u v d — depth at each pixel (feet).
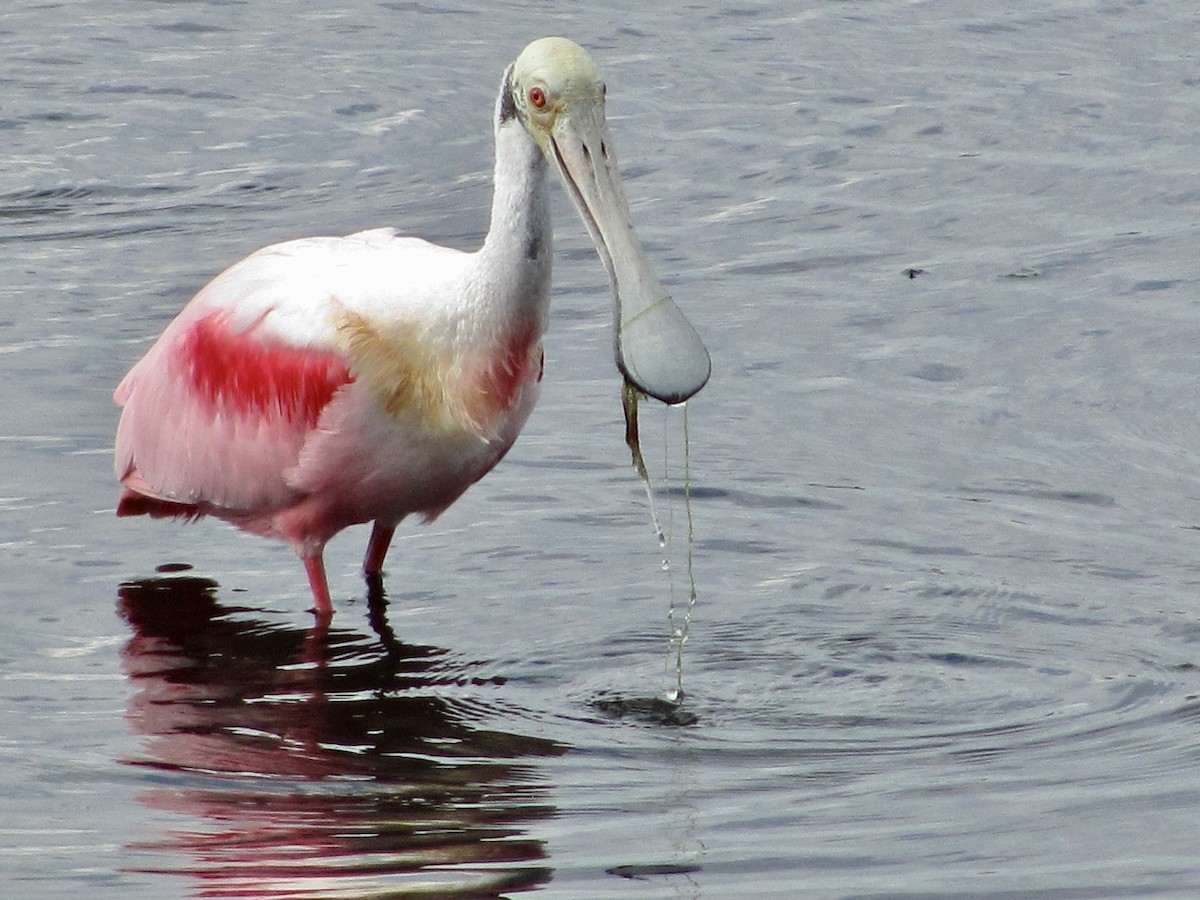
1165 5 80.53
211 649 39.01
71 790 33.06
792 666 38.34
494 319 38.68
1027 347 52.75
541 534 44.14
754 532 44.04
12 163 67.56
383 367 39.27
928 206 62.54
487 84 75.51
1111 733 35.19
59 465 46.42
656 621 40.27
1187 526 43.91
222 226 62.08
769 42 77.61
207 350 41.86
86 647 38.96
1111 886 29.17
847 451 47.55
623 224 37.86
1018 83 72.74
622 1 83.51
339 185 66.03
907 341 53.21
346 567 43.24
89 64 77.82
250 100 74.13
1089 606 40.52
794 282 57.11
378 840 31.24
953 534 43.75
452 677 37.88
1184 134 67.87
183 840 31.27
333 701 36.81
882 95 71.87
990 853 30.37
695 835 31.24
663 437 48.26
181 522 44.80
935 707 36.55
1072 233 60.23
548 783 33.45
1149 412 49.19
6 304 55.01
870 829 31.37
